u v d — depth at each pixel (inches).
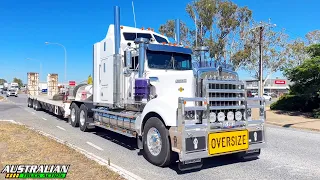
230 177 227.1
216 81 239.3
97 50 418.3
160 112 244.8
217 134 233.5
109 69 380.8
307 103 773.9
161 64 321.1
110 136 406.0
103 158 279.7
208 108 231.5
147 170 242.5
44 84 1019.3
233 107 245.9
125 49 342.3
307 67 695.7
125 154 298.2
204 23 1189.7
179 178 222.7
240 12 1220.5
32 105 944.3
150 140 262.1
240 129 247.6
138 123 284.5
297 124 569.0
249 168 252.4
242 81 255.9
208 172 239.3
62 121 583.2
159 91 292.2
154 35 381.7
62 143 319.0
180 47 333.1
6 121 534.3
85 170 218.2
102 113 390.9
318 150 330.0
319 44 727.1
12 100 1626.5
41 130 449.7
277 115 745.6
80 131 451.5
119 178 201.9
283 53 1390.3
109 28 389.1
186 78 260.1
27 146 295.6
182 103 220.7
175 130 230.1
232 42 1245.7
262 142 263.9
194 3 1197.1
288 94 878.4
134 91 312.3
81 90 484.4
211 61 264.7
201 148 225.8
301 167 257.6
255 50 1301.7
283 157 293.7
